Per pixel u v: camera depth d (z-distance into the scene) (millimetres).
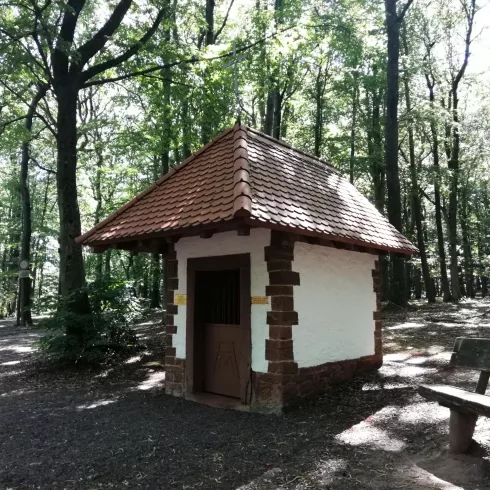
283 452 4395
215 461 4234
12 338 16438
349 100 22875
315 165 8211
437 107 19359
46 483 3893
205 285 7016
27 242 21125
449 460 4023
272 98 17781
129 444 4805
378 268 8227
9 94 15242
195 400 6602
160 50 12070
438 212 26000
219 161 6543
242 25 17625
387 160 16281
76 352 9469
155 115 15477
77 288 10188
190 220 5477
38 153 24906
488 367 4316
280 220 5195
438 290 47094
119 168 20484
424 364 8148
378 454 4273
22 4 9523
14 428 5621
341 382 6863
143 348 11211
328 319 6707
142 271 22047
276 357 5777
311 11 15375
